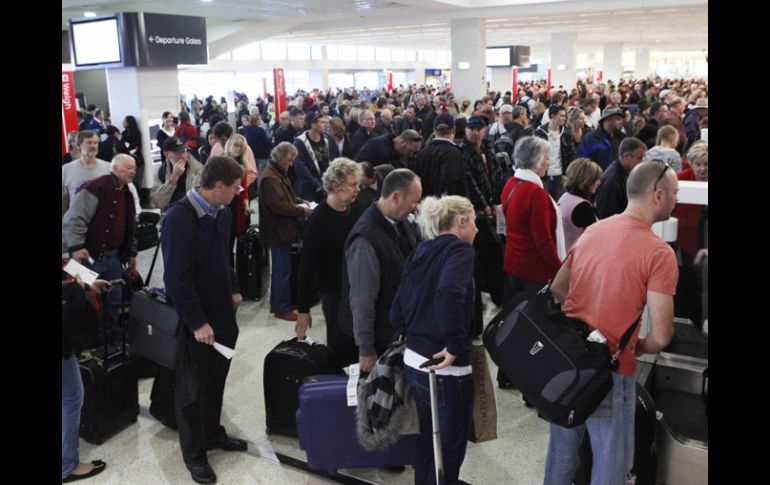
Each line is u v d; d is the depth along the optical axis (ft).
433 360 7.06
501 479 9.19
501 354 7.16
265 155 29.12
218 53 62.39
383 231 8.57
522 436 10.38
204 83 95.86
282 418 10.28
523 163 10.94
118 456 9.91
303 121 27.02
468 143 15.79
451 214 7.39
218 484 9.14
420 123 31.63
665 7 51.06
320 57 117.29
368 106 34.60
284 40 98.68
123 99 30.09
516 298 7.63
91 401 10.12
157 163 30.53
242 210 16.66
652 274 6.55
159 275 19.07
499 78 78.43
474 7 55.88
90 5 47.44
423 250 7.41
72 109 27.55
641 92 58.13
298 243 15.46
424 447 7.73
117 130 28.94
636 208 6.88
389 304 8.57
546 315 7.11
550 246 10.65
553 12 54.49
